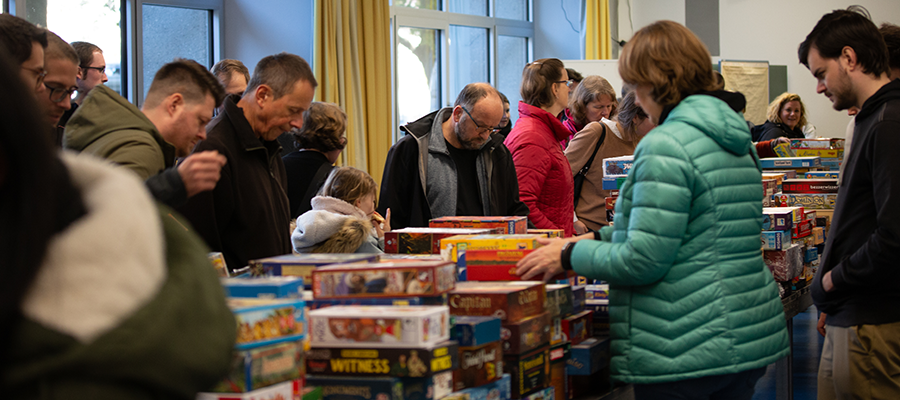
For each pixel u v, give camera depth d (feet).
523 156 9.99
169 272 2.31
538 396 4.95
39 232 1.98
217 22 18.01
